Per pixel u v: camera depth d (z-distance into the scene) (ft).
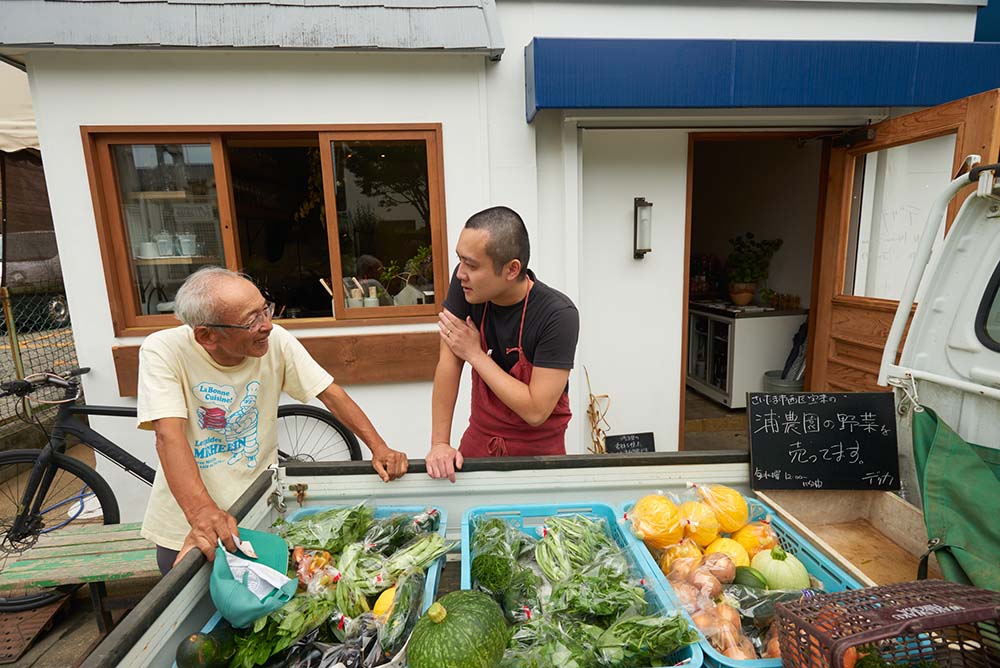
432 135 9.96
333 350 10.27
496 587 3.92
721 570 4.04
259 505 4.77
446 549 4.39
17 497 12.30
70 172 9.29
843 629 2.84
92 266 9.61
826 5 10.42
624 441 11.73
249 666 3.34
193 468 4.61
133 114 9.24
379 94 9.71
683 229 11.46
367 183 10.23
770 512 4.98
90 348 9.84
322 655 3.45
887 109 10.59
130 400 10.06
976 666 3.18
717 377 16.76
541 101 8.95
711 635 3.51
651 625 3.42
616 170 11.07
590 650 3.40
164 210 9.98
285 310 10.87
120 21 8.54
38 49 8.63
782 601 3.68
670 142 11.07
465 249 4.75
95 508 11.00
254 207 12.12
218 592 3.53
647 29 10.21
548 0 9.90
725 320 15.69
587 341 11.66
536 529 4.98
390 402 10.75
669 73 8.94
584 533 4.55
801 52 8.98
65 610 8.36
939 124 8.72
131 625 2.97
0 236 12.00
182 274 10.27
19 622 7.86
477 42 9.16
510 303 5.41
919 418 4.61
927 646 3.23
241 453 5.56
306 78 9.50
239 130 9.54
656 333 11.85
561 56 8.78
